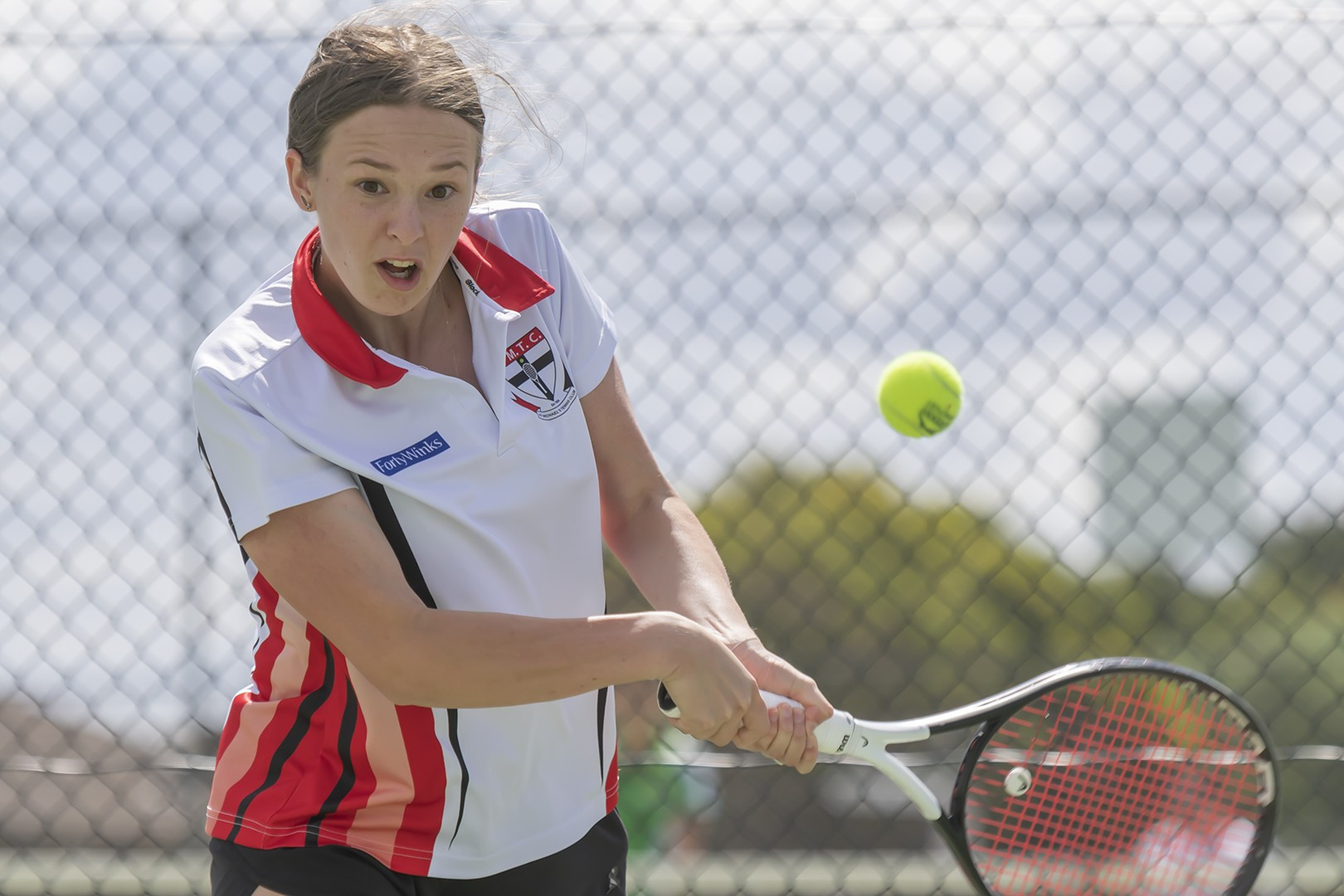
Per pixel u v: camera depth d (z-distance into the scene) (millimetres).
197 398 5027
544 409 5535
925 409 11016
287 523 4961
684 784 13430
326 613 4926
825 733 5969
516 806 5586
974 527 15422
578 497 5633
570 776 5770
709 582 5871
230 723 5621
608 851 6039
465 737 5387
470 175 4926
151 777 12602
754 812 13570
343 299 5285
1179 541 14766
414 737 5320
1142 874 6660
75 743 11742
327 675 5324
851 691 16391
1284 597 15102
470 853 5535
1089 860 6668
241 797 5434
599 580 5785
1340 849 14180
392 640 4840
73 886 12953
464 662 4773
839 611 16516
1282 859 13133
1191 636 12969
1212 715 6648
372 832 5422
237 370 5000
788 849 13547
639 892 12977
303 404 5035
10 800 13031
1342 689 14891
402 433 5184
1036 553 14914
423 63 4793
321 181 4867
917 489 12297
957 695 16828
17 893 12914
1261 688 15492
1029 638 16188
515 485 5395
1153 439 12391
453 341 5492
